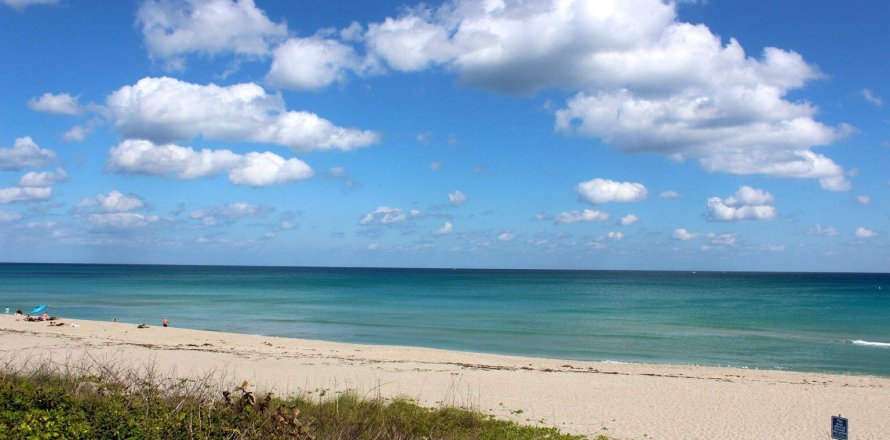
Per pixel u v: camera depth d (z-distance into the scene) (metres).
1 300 62.28
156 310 53.31
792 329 43.66
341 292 89.75
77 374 13.25
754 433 15.19
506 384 20.52
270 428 7.86
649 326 44.88
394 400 15.10
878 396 19.73
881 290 114.31
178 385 10.86
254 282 125.25
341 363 23.95
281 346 29.33
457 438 11.48
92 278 133.62
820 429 15.70
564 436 13.23
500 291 99.62
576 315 53.66
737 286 136.38
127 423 7.36
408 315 52.06
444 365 24.48
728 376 23.89
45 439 6.53
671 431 15.14
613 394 19.30
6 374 11.29
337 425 10.23
